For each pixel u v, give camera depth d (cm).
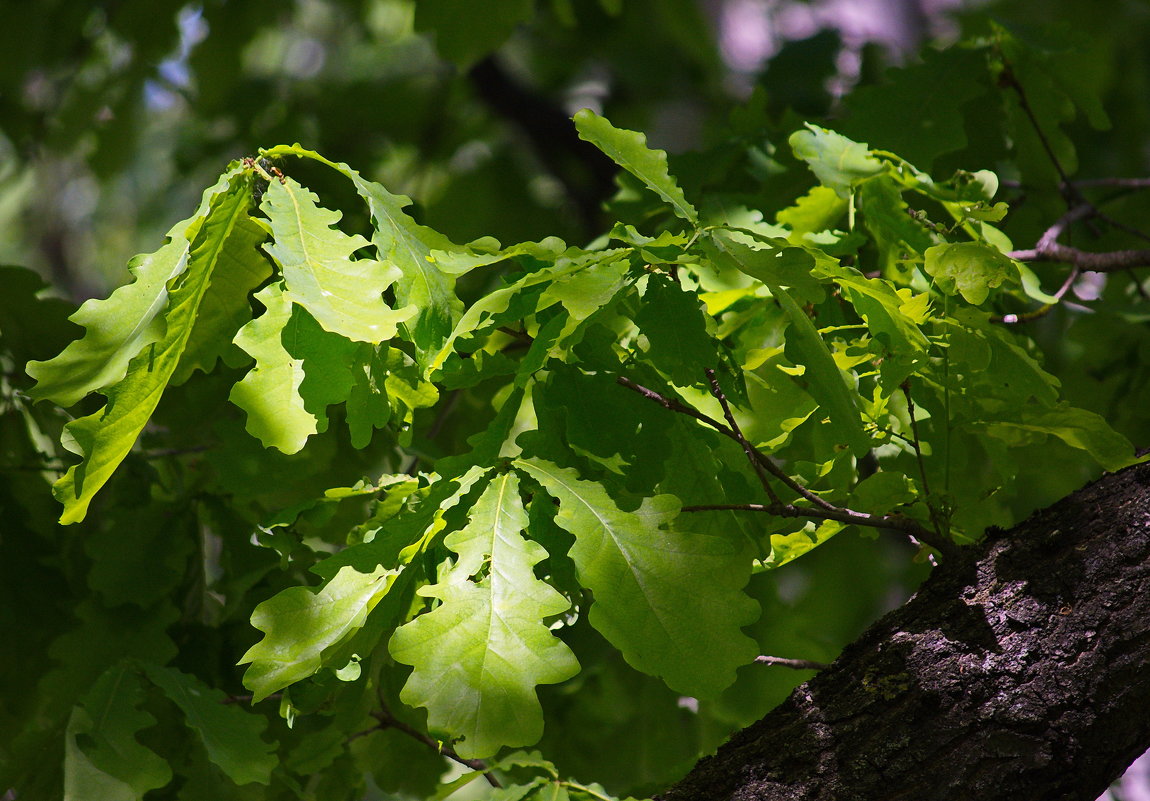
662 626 205
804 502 217
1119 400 269
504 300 210
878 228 228
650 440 212
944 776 210
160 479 243
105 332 208
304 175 277
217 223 209
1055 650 211
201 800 227
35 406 244
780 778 212
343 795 243
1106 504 213
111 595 235
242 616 238
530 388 214
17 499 242
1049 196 264
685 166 248
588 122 217
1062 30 244
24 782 227
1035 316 229
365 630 209
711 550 207
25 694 238
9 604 239
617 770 286
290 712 213
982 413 219
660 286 211
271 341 209
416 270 211
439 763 246
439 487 210
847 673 214
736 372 215
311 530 236
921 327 220
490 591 206
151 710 233
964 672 212
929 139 240
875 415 218
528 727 203
